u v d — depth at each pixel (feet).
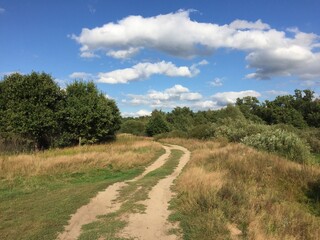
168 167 66.74
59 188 43.96
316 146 124.67
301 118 280.31
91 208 32.78
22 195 38.99
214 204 30.35
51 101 109.81
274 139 78.23
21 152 79.05
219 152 68.95
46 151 81.66
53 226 26.68
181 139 163.43
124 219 28.81
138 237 24.36
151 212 30.86
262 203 33.81
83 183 49.67
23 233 24.90
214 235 23.75
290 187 47.55
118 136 175.94
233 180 43.70
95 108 124.67
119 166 64.75
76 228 26.66
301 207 40.60
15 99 104.58
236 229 25.68
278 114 291.58
